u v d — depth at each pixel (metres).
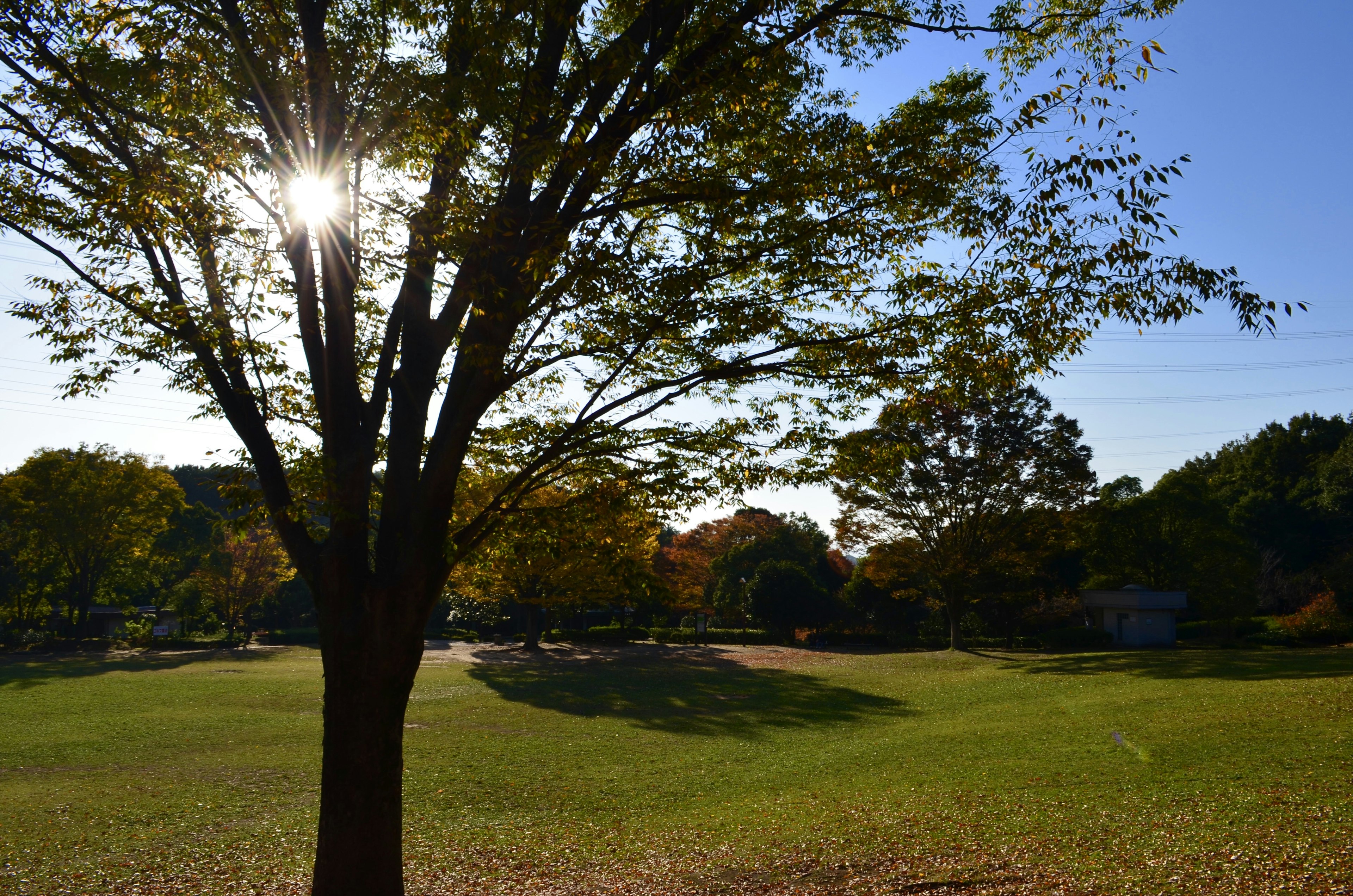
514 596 45.66
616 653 48.81
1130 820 10.18
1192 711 18.33
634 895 9.15
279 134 6.85
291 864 10.85
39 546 54.00
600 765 17.34
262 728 22.03
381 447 8.50
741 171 7.92
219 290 7.27
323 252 6.80
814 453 8.41
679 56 7.40
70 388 7.46
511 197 7.11
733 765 17.12
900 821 11.30
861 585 56.22
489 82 6.80
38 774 16.66
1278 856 8.02
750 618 58.91
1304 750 13.08
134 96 7.20
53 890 9.97
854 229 7.36
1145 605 41.66
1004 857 9.16
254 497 7.18
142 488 54.91
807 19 7.72
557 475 8.24
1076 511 39.81
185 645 53.97
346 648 6.86
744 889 9.05
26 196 6.96
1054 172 6.70
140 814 13.53
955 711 23.81
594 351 7.84
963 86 8.03
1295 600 48.69
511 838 12.19
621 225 7.39
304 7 6.75
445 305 7.52
